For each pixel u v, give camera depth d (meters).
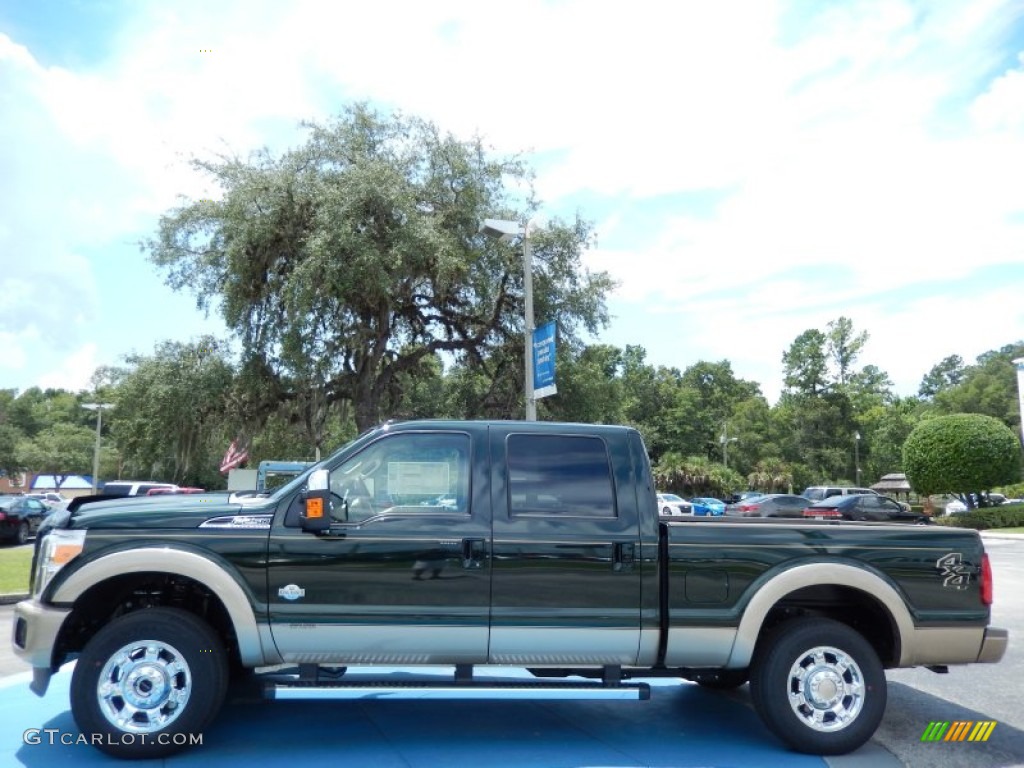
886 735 5.99
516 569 5.21
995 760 5.48
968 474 37.31
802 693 5.41
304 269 22.27
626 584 5.30
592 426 5.67
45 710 6.14
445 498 5.38
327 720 5.93
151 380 25.33
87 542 5.03
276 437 29.41
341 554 5.11
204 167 24.55
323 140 25.16
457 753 5.27
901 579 5.54
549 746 5.46
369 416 25.95
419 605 5.13
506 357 28.69
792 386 94.56
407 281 25.28
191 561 5.00
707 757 5.30
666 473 65.56
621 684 5.32
